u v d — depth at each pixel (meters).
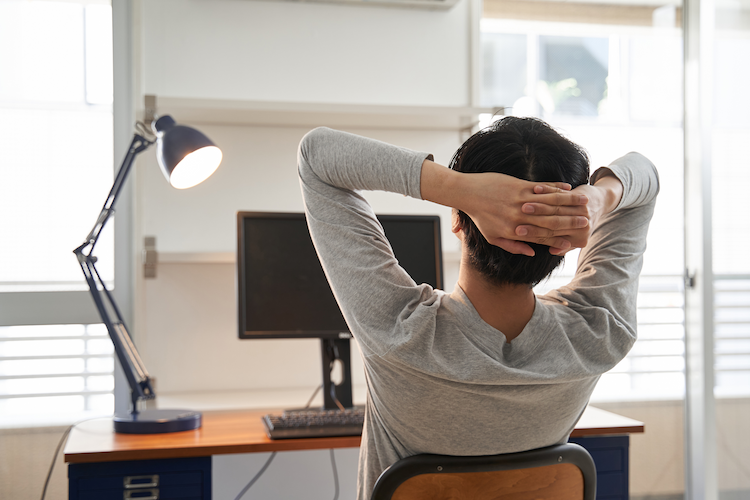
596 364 0.70
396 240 1.72
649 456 2.38
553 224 0.59
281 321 1.65
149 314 1.99
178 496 1.33
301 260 1.68
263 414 1.73
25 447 1.95
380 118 1.99
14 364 1.96
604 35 2.34
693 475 2.37
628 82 2.36
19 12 1.98
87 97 2.01
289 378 2.09
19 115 1.98
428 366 0.64
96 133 2.01
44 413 1.96
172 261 1.95
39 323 1.97
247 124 2.06
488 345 0.67
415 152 0.67
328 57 2.12
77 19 2.01
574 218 0.59
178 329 2.01
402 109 1.93
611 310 0.73
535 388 0.67
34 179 1.98
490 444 0.71
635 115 2.37
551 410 0.71
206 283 2.03
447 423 0.69
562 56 2.31
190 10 2.03
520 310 0.69
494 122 0.72
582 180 0.69
